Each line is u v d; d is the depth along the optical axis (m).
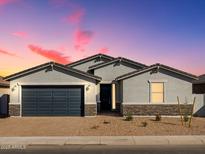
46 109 29.78
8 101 31.88
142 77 29.39
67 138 18.19
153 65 29.14
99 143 16.89
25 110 29.75
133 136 18.77
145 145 16.30
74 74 29.70
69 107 29.78
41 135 19.39
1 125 23.86
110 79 36.19
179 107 27.84
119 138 18.08
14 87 29.52
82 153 14.27
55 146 16.19
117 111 34.72
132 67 36.22
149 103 29.16
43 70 29.67
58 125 23.64
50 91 29.80
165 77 29.36
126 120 26.34
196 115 29.42
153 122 25.16
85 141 17.31
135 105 29.17
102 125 23.45
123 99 29.31
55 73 29.70
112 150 14.92
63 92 29.80
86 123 24.66
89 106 29.42
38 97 29.78
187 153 14.04
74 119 27.36
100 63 37.50
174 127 22.38
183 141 17.25
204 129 21.42
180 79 29.39
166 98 29.23
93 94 29.58
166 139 17.70
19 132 20.58
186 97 29.34
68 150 15.05
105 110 36.41
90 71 37.69
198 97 29.50
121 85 30.34
